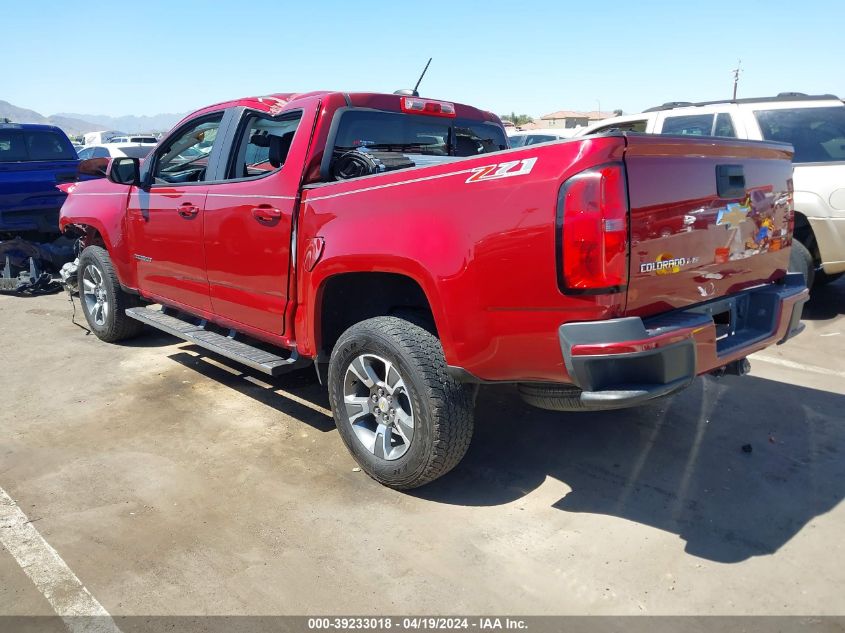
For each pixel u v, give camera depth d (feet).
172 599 8.55
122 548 9.62
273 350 14.76
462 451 10.39
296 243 11.95
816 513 10.28
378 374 11.10
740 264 10.48
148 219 16.33
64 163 29.53
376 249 10.27
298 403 15.03
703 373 9.34
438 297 9.57
